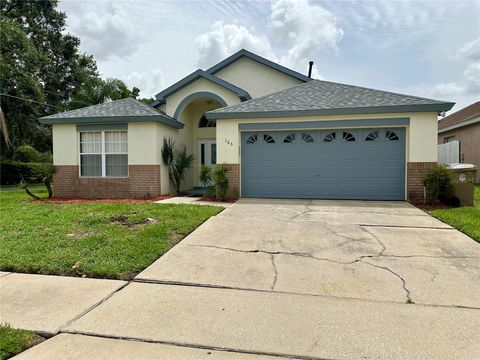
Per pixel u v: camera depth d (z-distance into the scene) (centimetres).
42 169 1191
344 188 1039
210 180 1138
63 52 3072
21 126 2328
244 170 1104
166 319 315
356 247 534
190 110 1520
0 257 483
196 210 825
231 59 1551
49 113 2820
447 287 385
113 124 1187
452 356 253
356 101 1042
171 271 444
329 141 1043
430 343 271
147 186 1172
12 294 375
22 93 2316
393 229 644
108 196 1196
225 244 559
